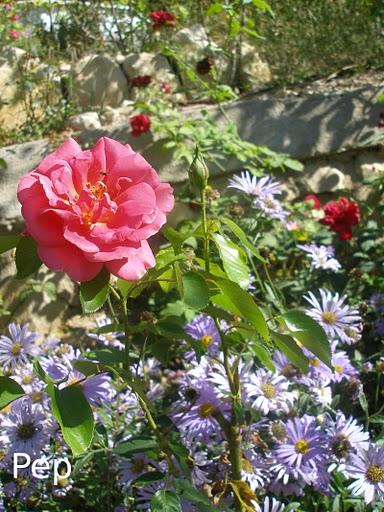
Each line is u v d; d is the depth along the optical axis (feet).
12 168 3.62
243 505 1.42
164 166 3.79
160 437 1.37
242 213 3.26
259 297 3.41
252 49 4.77
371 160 4.16
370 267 3.48
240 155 3.70
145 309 3.53
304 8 4.90
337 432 1.89
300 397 2.03
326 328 2.31
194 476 1.78
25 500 1.94
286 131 3.99
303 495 1.98
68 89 4.28
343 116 4.06
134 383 1.25
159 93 4.31
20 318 3.65
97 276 1.07
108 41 5.27
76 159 1.08
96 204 1.04
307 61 4.76
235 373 1.48
